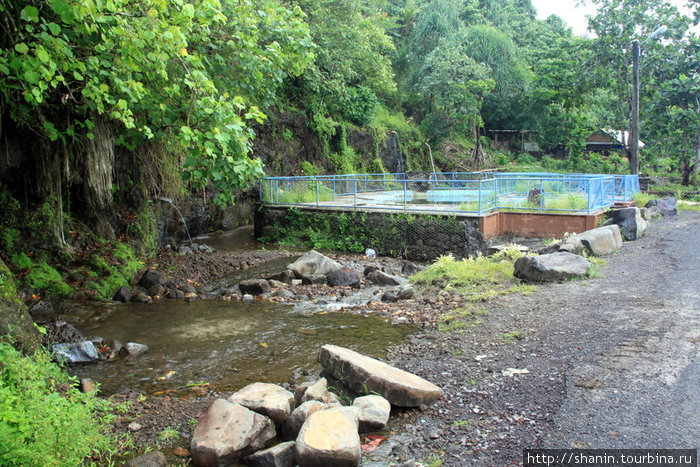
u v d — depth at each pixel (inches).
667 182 1139.3
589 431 150.9
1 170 391.2
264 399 175.0
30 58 233.5
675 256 381.1
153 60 281.4
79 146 410.6
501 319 275.3
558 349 221.0
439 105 1368.1
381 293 385.1
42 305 333.7
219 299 389.7
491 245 559.5
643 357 199.3
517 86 1544.0
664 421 151.7
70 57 250.8
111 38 273.6
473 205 594.6
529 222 591.5
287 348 270.8
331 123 1039.0
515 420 164.1
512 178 651.5
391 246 609.9
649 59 1072.8
